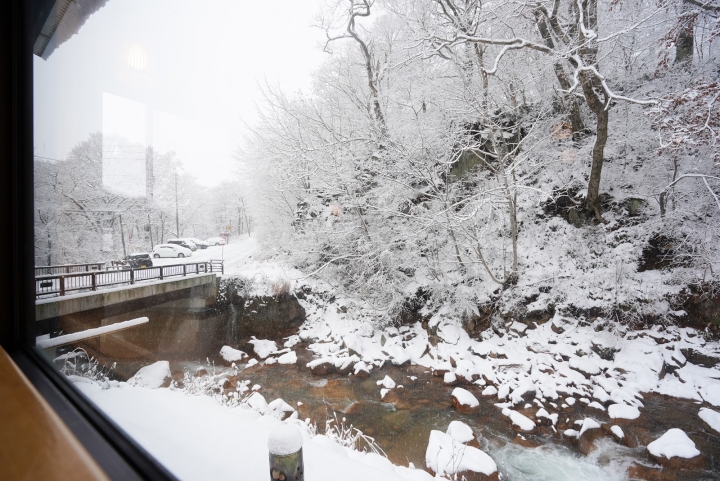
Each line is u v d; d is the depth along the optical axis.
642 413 4.64
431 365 9.30
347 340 10.38
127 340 6.90
